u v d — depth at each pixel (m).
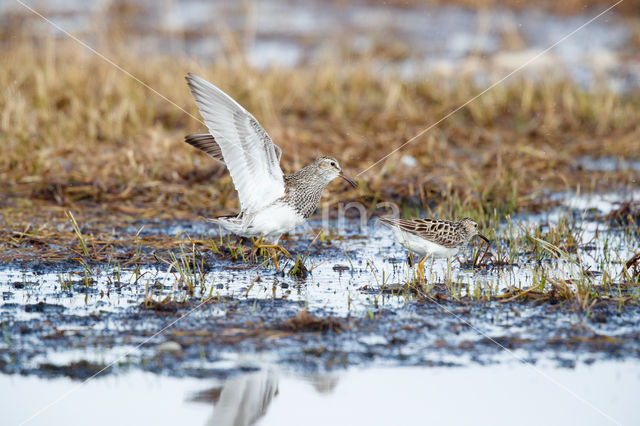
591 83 23.89
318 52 27.77
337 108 21.16
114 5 33.72
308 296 10.35
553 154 18.42
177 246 12.51
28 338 8.85
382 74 24.95
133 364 8.28
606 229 13.84
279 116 20.83
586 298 9.75
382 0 36.06
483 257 11.82
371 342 8.87
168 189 15.41
